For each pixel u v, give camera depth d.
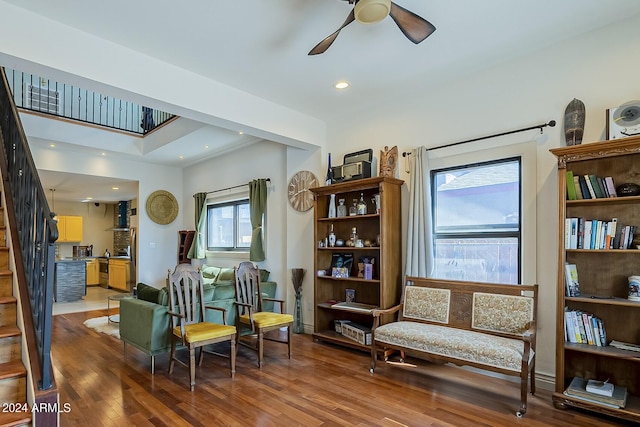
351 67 3.47
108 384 3.20
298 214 5.20
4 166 3.35
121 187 8.12
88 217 10.92
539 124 3.21
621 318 2.78
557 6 2.58
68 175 6.66
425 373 3.45
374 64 3.42
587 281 2.92
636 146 2.50
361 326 4.26
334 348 4.26
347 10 2.57
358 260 4.48
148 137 6.64
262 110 4.20
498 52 3.25
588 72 2.96
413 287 3.73
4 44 2.47
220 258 6.86
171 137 5.95
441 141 3.85
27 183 2.69
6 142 3.51
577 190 2.85
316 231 4.61
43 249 2.16
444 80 3.79
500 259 3.44
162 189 7.72
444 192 3.85
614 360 2.80
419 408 2.74
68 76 2.81
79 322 5.63
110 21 2.70
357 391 3.04
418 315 3.63
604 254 2.85
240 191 6.37
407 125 4.13
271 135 4.39
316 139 4.89
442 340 3.00
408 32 2.32
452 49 3.17
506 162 3.43
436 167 3.87
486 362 2.76
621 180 2.81
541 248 3.17
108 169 6.94
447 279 3.67
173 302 3.49
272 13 2.61
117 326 5.32
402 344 3.21
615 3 2.56
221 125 4.01
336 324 4.56
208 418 2.59
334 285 4.76
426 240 3.76
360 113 4.60
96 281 10.39
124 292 8.90
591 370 2.89
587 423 2.51
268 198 5.82
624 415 2.43
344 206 4.50
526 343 2.65
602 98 2.89
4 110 3.62
